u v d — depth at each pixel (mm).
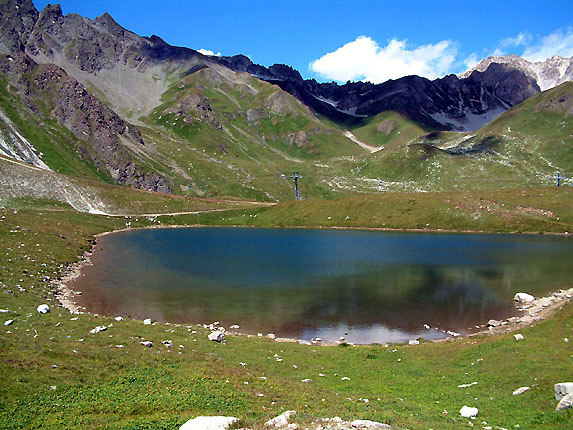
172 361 32938
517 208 161375
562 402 25344
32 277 66188
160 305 62969
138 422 20828
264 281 78938
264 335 50688
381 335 51188
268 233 158875
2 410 21984
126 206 199250
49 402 23422
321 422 20984
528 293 68500
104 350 33062
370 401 28719
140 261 98688
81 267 87688
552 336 40531
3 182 170000
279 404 25562
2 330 34312
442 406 28328
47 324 39500
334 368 38188
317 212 189250
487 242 125625
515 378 32375
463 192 183625
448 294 69062
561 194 165625
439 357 41000
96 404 23531
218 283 77250
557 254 103625
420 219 164750
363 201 189125
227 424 20031
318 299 66750
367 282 77938
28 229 99625
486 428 22875
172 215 196625
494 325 53094
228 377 30078
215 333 45094
